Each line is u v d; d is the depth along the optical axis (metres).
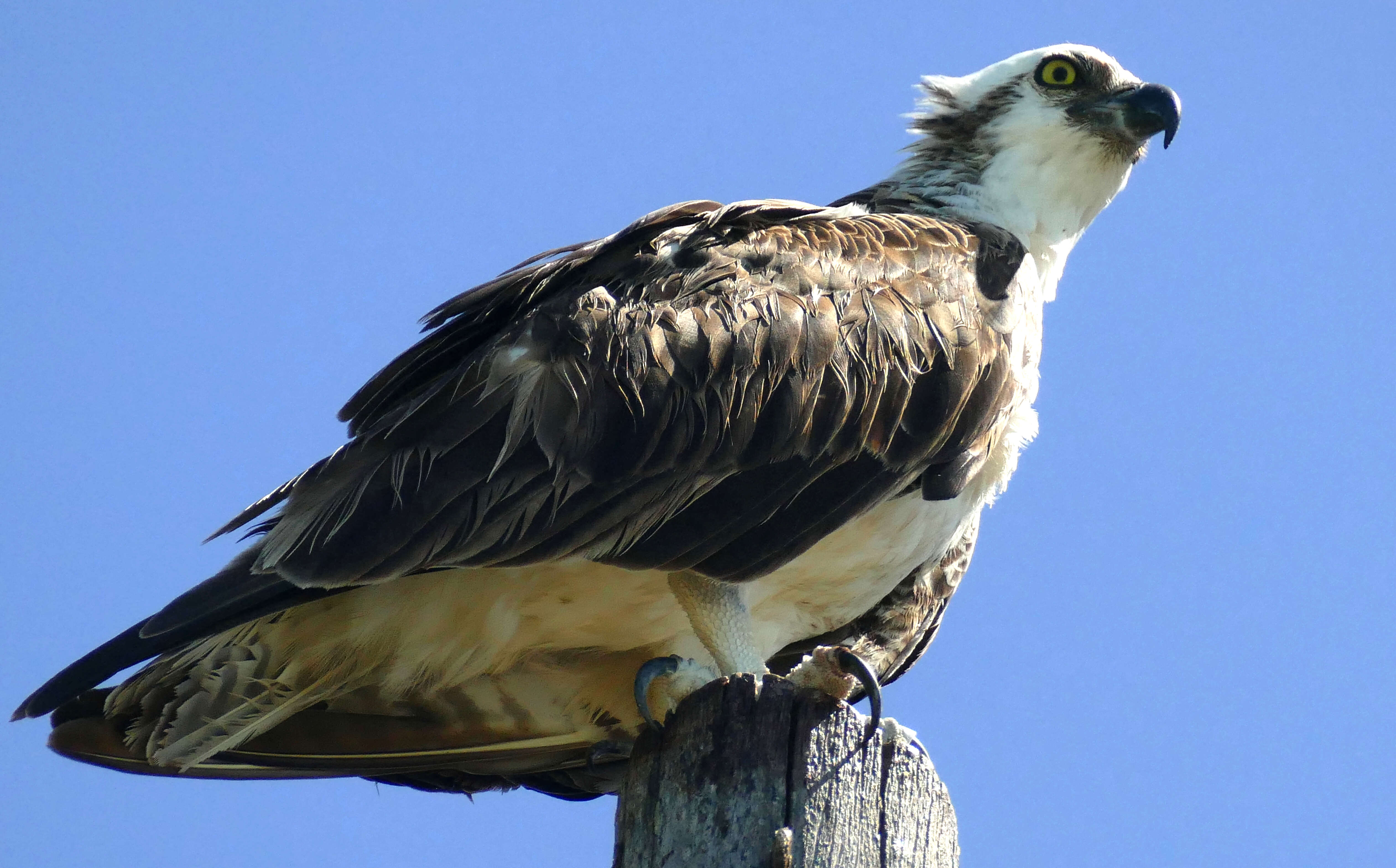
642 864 8.48
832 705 8.71
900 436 10.88
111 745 10.97
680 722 8.78
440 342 11.22
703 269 10.95
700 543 10.38
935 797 8.66
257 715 11.03
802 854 8.20
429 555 9.93
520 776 12.62
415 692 11.43
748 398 10.47
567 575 10.78
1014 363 11.61
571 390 10.27
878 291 11.17
